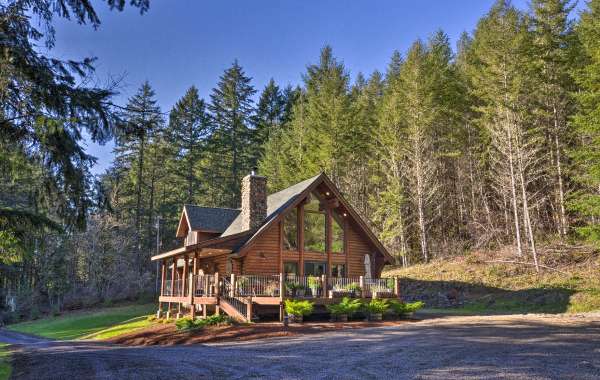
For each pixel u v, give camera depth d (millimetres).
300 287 20812
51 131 7996
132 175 49875
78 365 11180
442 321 18672
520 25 32781
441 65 41094
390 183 40094
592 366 8672
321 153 39156
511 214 35844
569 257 28828
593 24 25328
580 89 31219
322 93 41688
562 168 31484
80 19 8609
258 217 24156
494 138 32969
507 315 20719
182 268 30656
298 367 9297
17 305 42344
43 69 8180
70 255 44781
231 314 19812
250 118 57906
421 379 7848
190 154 53094
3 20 8172
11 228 9453
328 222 25281
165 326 20781
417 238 40188
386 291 21828
